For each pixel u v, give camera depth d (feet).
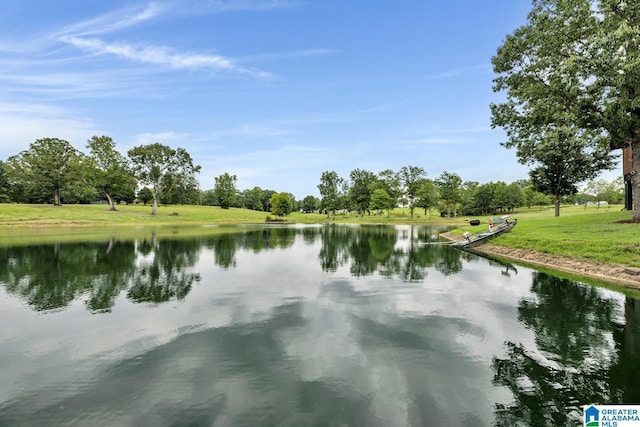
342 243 93.30
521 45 68.80
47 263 53.52
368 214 343.67
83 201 287.89
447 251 73.97
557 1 63.10
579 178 113.80
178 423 14.02
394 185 298.56
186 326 25.84
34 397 16.01
